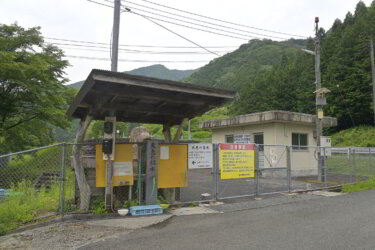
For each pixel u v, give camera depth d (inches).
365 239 191.5
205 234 204.8
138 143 274.8
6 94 582.9
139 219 242.7
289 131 583.2
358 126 1560.0
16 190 311.3
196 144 305.3
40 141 805.2
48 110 579.5
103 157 255.6
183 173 292.7
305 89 1875.0
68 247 178.4
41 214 242.1
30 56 542.3
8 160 427.8
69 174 376.8
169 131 329.4
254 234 204.8
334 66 1679.4
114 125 261.9
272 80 2306.8
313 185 446.6
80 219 238.8
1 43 530.9
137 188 276.1
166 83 234.2
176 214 263.0
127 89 235.3
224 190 379.6
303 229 217.3
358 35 1664.6
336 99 1608.0
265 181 491.5
